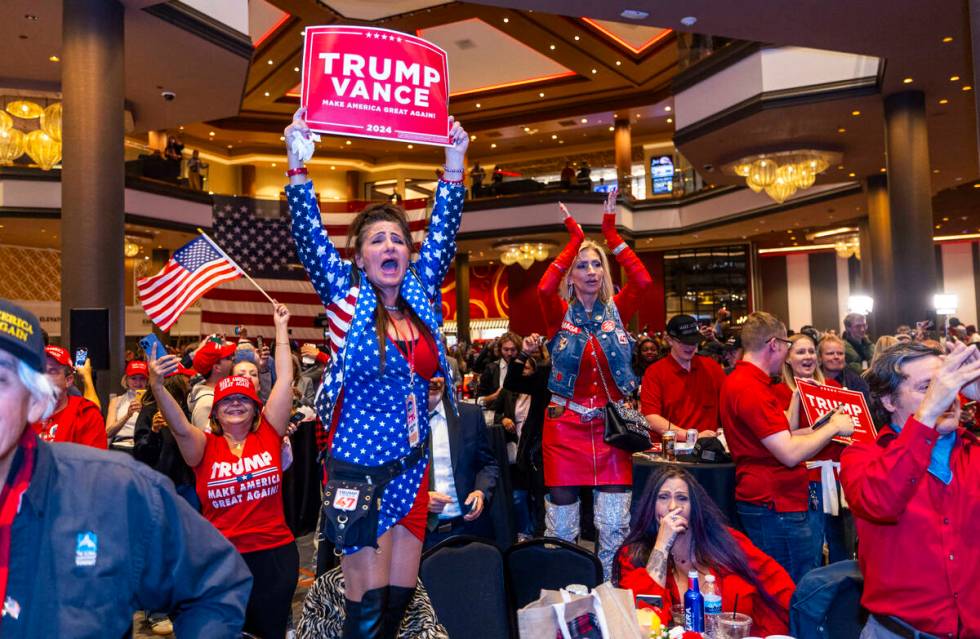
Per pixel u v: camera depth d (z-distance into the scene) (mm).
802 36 9258
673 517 3141
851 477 2451
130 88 12141
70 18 8672
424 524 2086
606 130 25578
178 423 3641
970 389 2346
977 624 2260
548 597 2410
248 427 3846
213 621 1405
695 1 8258
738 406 4047
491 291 29219
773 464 4066
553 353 3822
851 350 8625
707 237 23953
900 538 2346
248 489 3701
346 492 1915
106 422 6496
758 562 3273
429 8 17625
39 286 20656
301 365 9055
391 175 28734
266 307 9406
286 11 17438
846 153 15297
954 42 9477
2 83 11734
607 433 3697
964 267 25984
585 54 19875
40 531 1254
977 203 20344
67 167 8555
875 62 11711
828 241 25922
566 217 3941
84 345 5543
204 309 9203
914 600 2330
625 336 3783
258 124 24625
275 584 3709
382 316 1994
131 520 1333
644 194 23891
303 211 2076
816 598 2797
